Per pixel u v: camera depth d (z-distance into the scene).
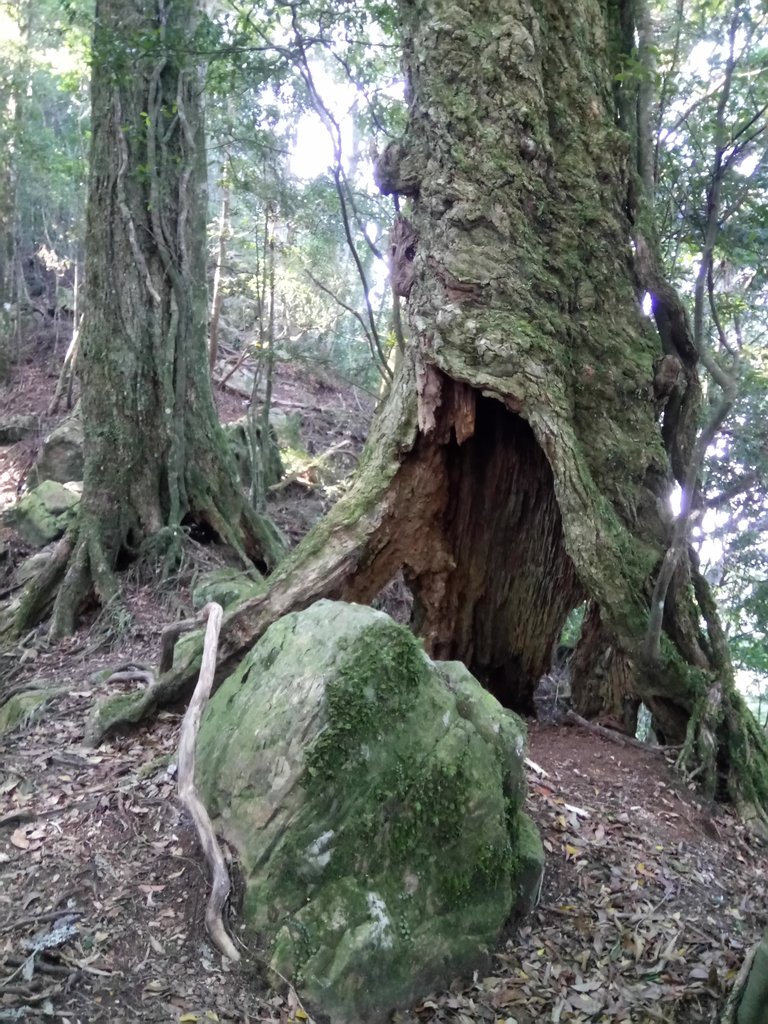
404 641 4.01
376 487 6.07
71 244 23.02
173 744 5.45
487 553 6.67
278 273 17.17
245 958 3.50
